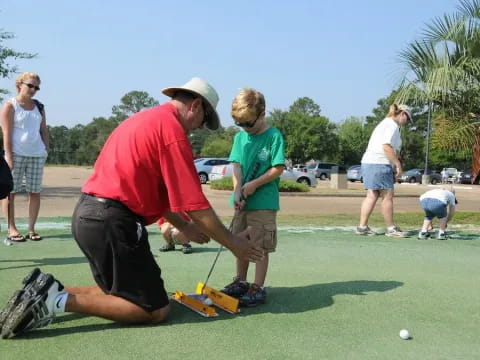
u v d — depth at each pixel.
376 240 6.80
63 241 5.98
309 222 8.80
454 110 9.83
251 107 3.58
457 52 9.63
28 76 5.89
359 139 69.19
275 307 3.47
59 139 104.44
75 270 4.42
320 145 65.19
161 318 3.01
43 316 2.75
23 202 11.84
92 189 2.91
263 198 3.62
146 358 2.50
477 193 24.66
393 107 7.27
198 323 3.06
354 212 11.59
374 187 7.14
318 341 2.82
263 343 2.76
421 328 3.10
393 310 3.46
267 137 3.67
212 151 72.75
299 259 5.32
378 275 4.58
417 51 9.59
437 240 6.97
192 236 3.35
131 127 2.96
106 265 2.89
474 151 9.88
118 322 3.03
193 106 3.10
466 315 3.39
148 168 2.89
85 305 2.82
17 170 5.83
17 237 5.90
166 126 2.92
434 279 4.46
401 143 7.32
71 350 2.58
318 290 3.97
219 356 2.56
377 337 2.92
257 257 3.10
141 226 2.91
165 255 5.30
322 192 21.27
